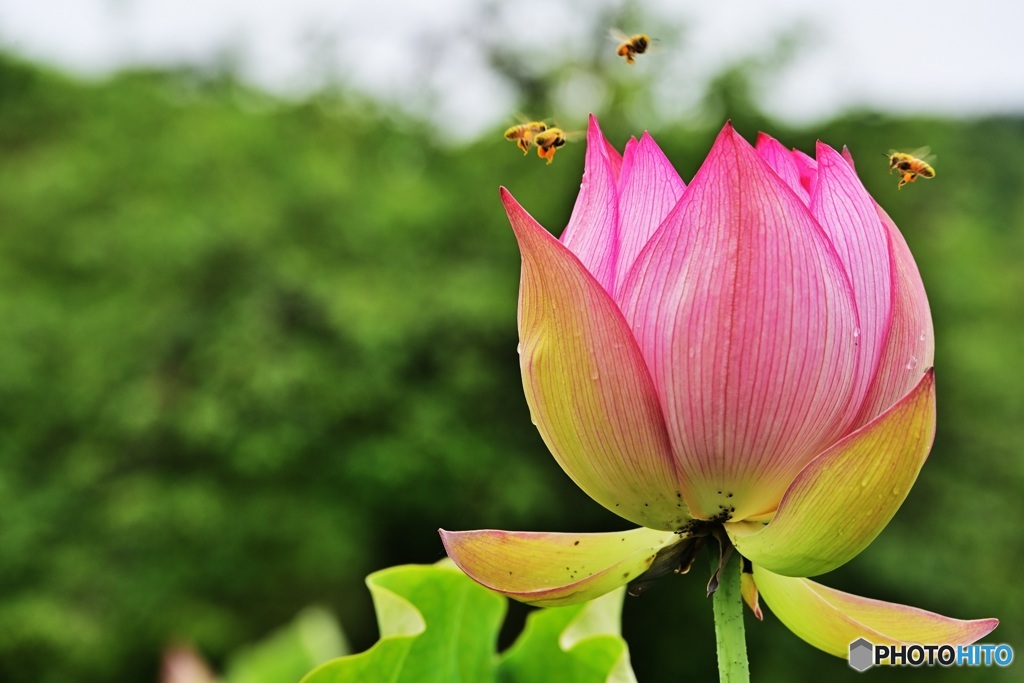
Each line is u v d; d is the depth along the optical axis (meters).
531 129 1.15
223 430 7.60
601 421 0.66
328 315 7.94
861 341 0.66
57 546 7.62
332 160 9.25
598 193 0.73
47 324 8.08
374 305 7.91
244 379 7.71
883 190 8.39
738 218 0.64
